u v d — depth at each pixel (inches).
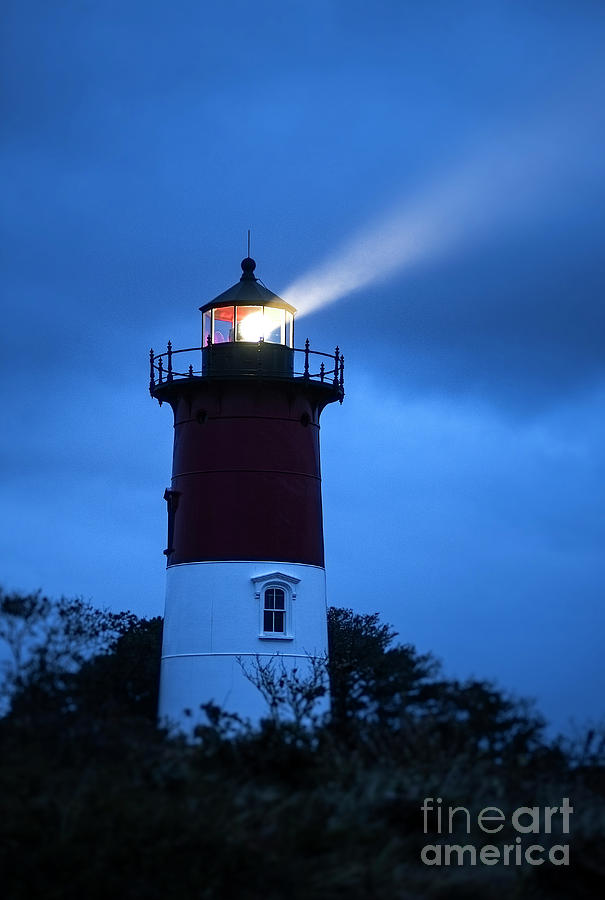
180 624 2330.2
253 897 1051.3
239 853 1089.4
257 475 2356.1
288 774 1315.2
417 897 1090.7
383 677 1685.5
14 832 1076.5
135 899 1022.4
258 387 2378.2
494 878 1157.7
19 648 1417.3
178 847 1086.4
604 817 1272.1
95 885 1023.0
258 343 2370.8
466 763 1339.8
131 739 1331.2
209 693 2281.0
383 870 1111.6
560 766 1405.0
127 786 1179.9
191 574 2335.1
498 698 1461.6
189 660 2303.2
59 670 1430.9
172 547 2388.0
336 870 1096.8
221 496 2348.7
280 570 2322.8
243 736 1417.3
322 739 1407.5
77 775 1207.6
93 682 1459.2
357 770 1296.8
